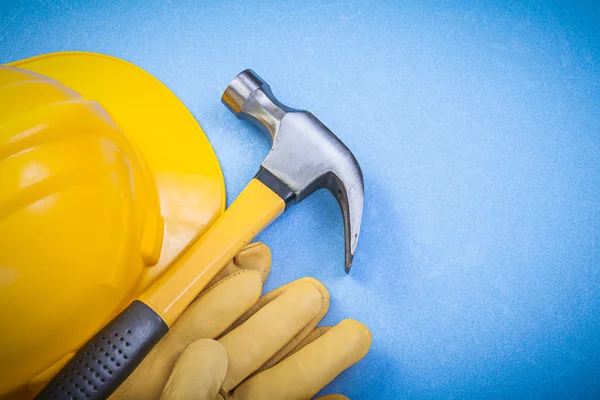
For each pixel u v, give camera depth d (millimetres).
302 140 1013
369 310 1097
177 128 1074
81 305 819
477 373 1091
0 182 710
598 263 1151
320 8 1264
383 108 1204
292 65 1225
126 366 833
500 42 1265
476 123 1209
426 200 1155
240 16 1248
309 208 1136
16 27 1203
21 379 825
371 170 1162
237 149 1149
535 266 1143
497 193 1172
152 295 890
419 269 1122
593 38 1276
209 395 825
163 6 1244
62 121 781
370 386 1067
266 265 1083
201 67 1209
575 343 1112
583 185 1190
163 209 990
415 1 1279
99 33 1217
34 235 733
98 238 813
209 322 965
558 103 1235
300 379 952
